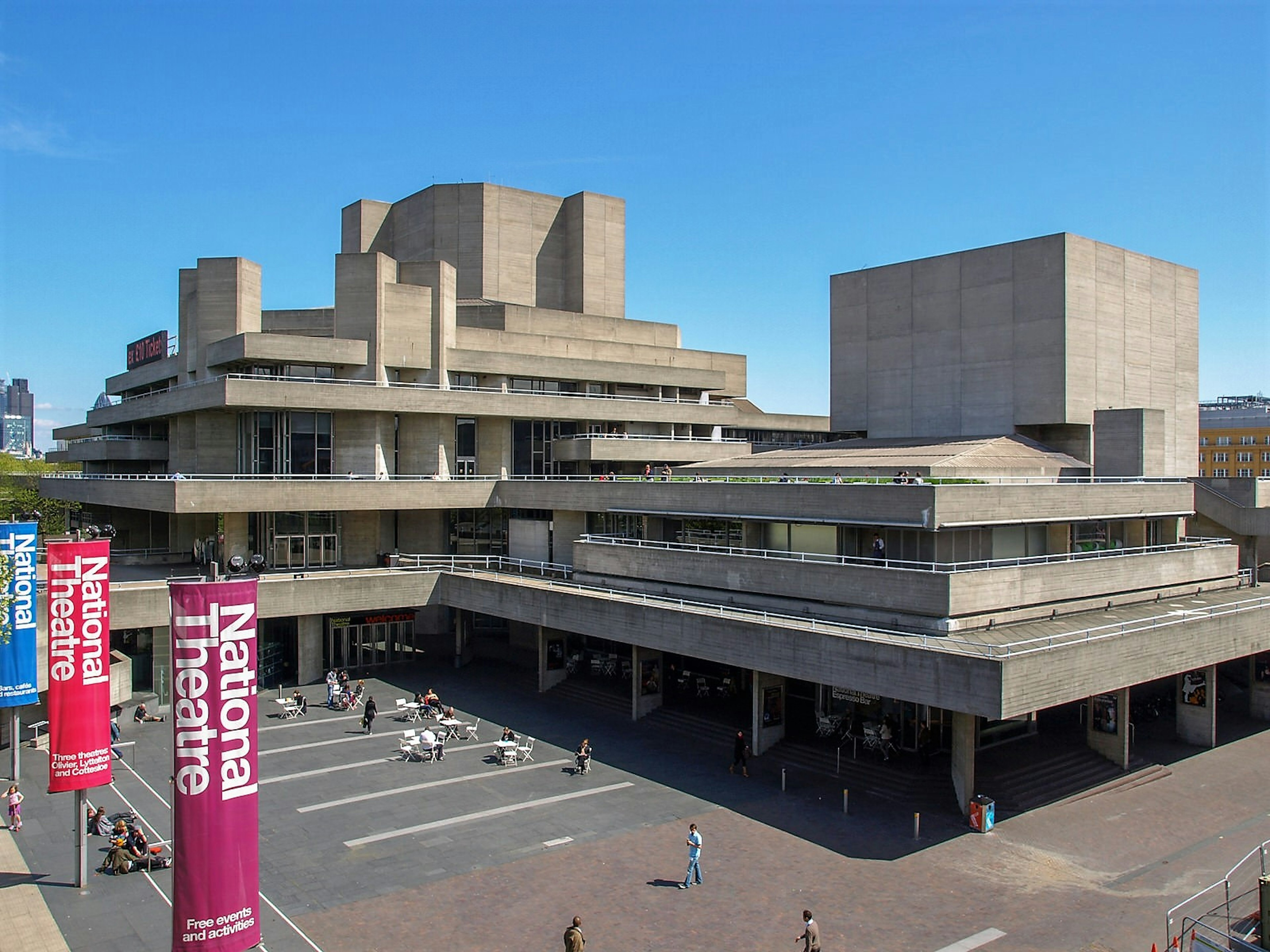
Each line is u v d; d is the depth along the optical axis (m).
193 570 53.06
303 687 47.44
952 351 52.50
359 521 54.66
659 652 41.53
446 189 69.38
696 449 67.44
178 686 17.89
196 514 57.84
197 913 17.91
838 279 58.94
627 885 24.52
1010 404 49.62
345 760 35.19
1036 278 48.38
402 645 53.25
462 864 25.80
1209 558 44.66
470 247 69.31
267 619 47.78
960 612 32.50
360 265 55.56
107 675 25.23
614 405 64.56
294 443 53.94
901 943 21.47
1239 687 47.97
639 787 32.28
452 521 59.38
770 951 21.09
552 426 64.31
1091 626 33.84
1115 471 45.06
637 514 47.09
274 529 53.12
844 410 58.47
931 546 34.47
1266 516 52.03
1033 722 36.47
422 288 57.34
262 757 35.62
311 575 49.56
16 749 32.59
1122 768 33.97
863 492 36.41
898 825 28.78
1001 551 37.25
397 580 49.53
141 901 23.67
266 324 60.06
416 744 35.53
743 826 28.64
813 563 36.91
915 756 33.94
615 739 38.12
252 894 18.50
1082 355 48.06
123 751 36.50
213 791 18.05
